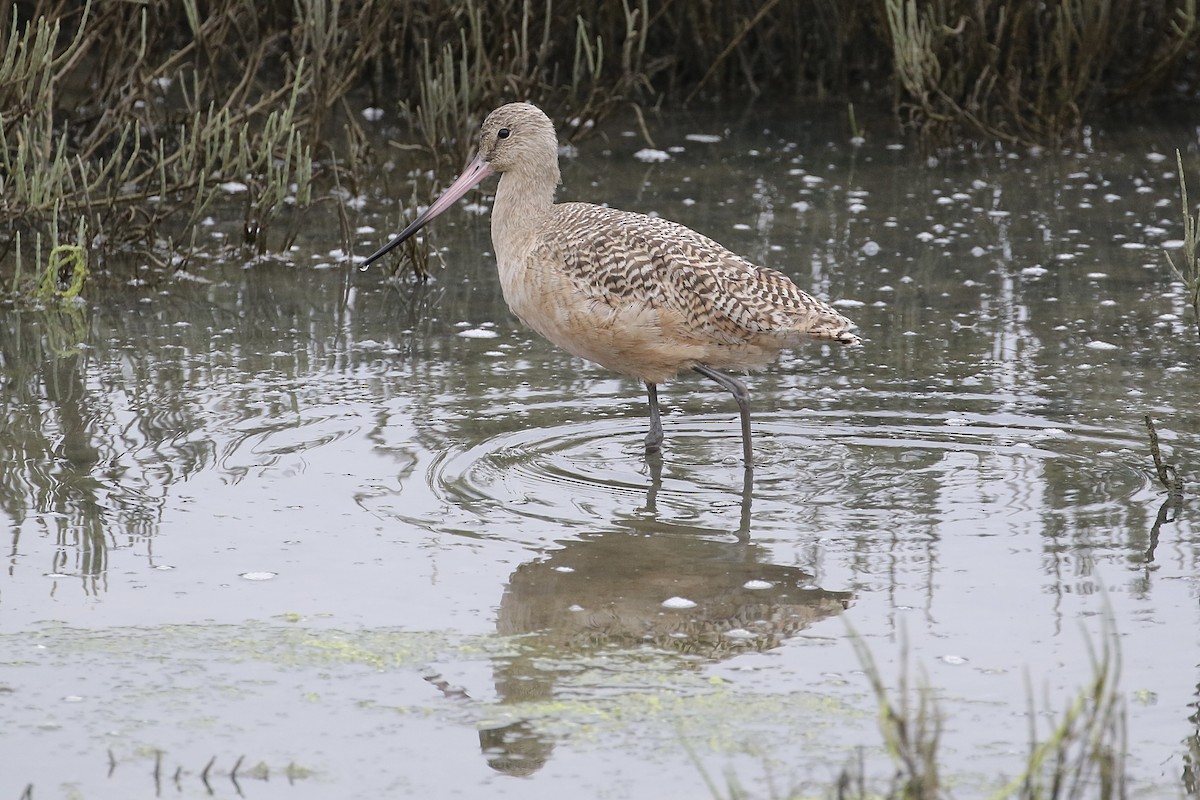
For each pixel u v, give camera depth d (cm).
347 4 2061
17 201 1495
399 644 802
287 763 691
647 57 2295
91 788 669
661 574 884
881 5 2180
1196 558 896
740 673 772
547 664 782
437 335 1362
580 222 1075
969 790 662
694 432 1125
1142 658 779
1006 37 2150
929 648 794
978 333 1349
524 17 1931
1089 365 1260
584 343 1066
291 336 1354
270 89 2078
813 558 905
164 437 1097
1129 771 679
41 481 1011
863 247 1612
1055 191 1834
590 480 1027
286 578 877
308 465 1045
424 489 1006
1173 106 2248
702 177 1903
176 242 1627
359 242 1647
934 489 1011
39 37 1543
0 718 725
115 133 1836
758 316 1025
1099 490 1003
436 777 681
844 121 2200
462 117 1941
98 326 1380
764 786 670
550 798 664
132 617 827
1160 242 1625
